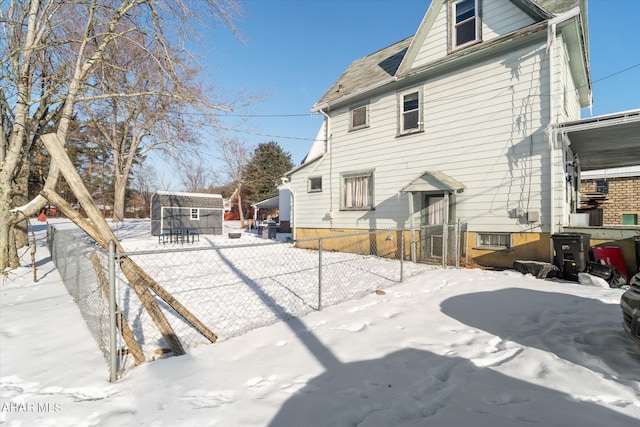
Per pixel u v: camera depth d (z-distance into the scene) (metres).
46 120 10.61
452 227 8.72
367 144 11.16
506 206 7.93
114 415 2.16
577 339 3.27
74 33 9.45
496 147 8.13
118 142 22.41
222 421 2.07
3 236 7.70
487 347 3.19
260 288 6.19
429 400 2.27
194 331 3.91
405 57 9.83
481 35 8.46
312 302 5.12
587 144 8.29
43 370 2.84
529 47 7.63
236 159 33.62
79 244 4.88
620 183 13.52
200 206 22.50
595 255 6.46
